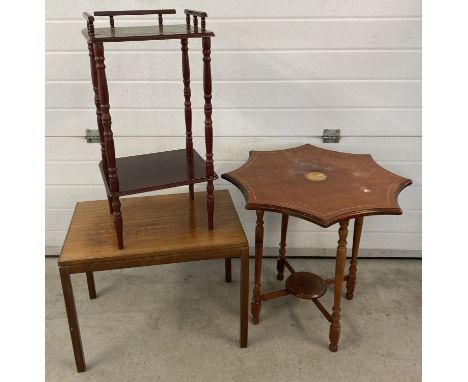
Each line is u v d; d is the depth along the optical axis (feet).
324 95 8.15
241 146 8.55
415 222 9.16
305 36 7.72
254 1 7.48
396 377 6.56
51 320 7.72
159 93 8.09
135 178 6.31
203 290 8.52
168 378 6.55
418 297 8.34
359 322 7.66
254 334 7.38
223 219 7.01
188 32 5.55
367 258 9.60
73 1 7.39
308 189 6.54
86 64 7.84
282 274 8.75
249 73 7.97
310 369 6.70
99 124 6.57
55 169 8.67
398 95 8.11
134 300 8.23
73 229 6.73
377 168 7.30
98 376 6.59
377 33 7.67
